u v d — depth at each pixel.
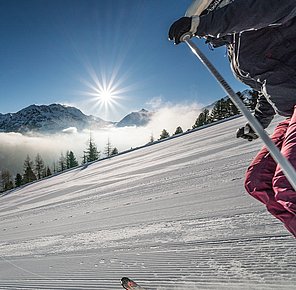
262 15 1.32
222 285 2.16
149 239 3.56
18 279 3.33
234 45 1.71
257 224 3.11
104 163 21.59
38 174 69.31
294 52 1.57
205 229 3.38
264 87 1.72
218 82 1.43
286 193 1.39
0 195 23.89
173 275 2.50
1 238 6.11
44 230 5.80
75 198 9.38
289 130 1.55
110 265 3.08
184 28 1.40
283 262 2.25
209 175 6.47
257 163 1.73
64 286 2.85
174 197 5.44
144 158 16.27
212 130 18.44
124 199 6.75
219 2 1.56
